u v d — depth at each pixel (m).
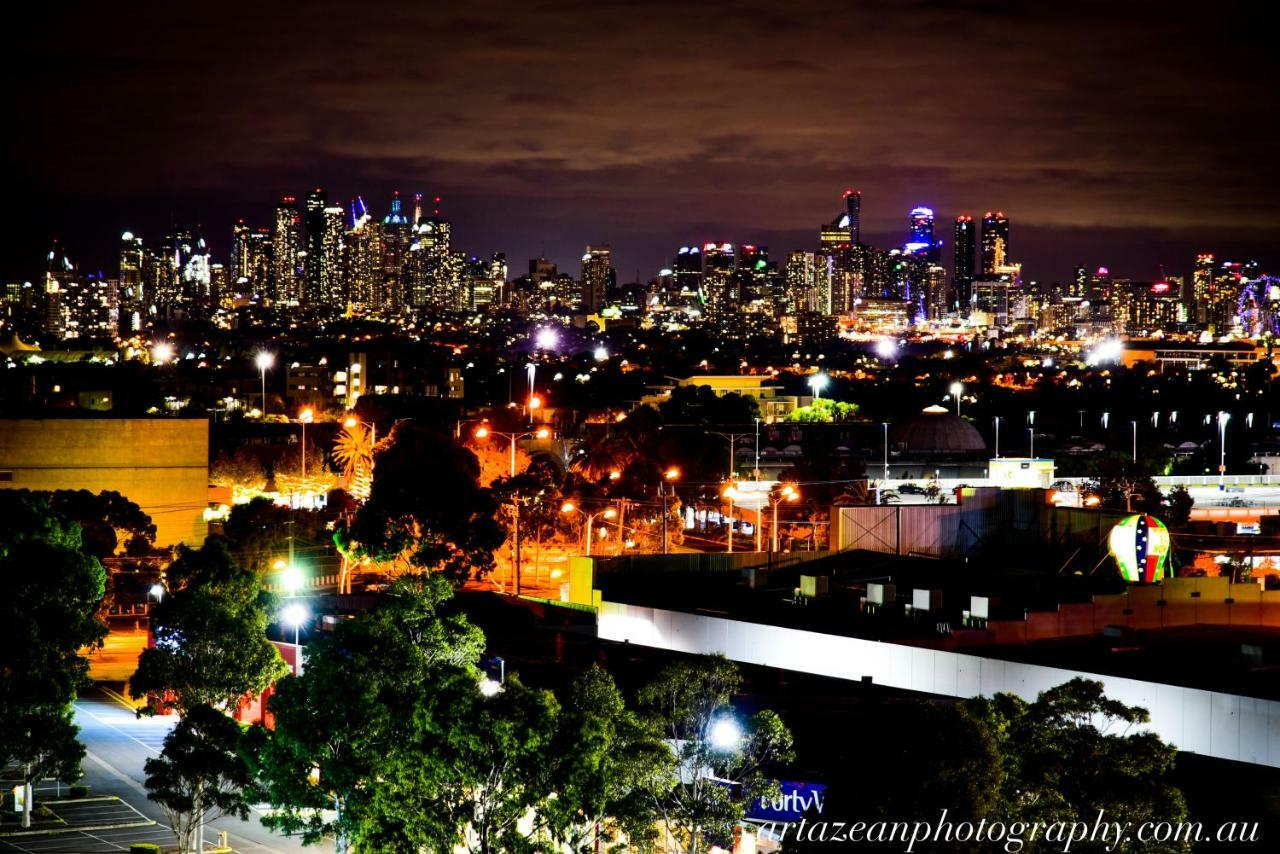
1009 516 150.25
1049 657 107.38
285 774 93.00
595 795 79.56
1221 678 98.88
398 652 95.12
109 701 153.12
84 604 127.38
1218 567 180.25
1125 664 104.31
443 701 83.25
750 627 122.94
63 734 107.50
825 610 128.50
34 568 123.75
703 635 126.31
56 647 116.94
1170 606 122.50
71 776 108.94
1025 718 78.50
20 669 106.75
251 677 111.44
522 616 143.75
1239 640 114.44
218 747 99.00
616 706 84.38
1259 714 92.00
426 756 82.19
